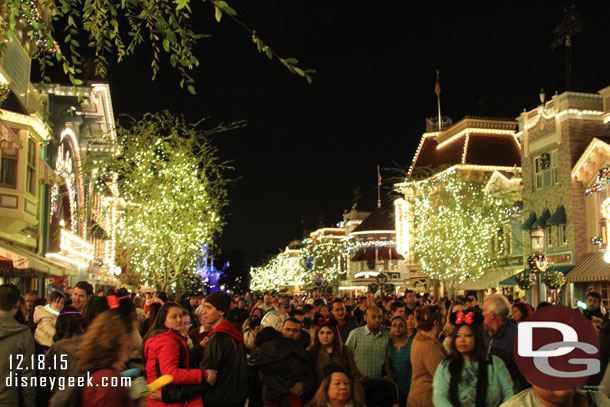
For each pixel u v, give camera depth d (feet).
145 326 37.11
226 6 18.40
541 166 126.93
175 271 86.33
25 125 71.87
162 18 21.16
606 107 118.21
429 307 25.95
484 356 18.97
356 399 25.72
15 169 70.54
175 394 22.09
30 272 71.56
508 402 13.74
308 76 19.60
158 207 82.38
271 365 25.50
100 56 24.84
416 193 157.58
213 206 87.66
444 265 137.39
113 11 22.91
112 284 163.32
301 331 34.30
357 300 82.84
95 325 15.43
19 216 70.08
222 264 534.78
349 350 27.30
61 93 95.40
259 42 19.33
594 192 112.68
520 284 96.27
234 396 23.62
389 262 265.13
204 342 28.53
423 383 25.09
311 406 20.79
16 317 30.53
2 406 19.95
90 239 133.69
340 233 369.30
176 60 21.93
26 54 79.41
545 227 124.98
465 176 169.58
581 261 113.70
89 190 116.06
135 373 17.31
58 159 94.89
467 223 136.36
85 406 14.65
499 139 179.01
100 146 111.14
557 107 121.60
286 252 423.23
